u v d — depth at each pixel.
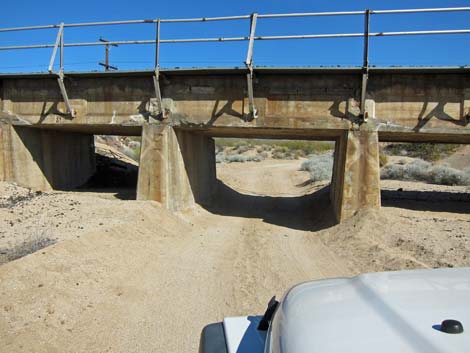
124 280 7.83
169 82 15.41
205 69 14.45
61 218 11.66
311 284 3.02
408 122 13.71
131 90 15.91
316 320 2.32
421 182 24.80
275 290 7.71
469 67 12.91
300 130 15.08
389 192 19.42
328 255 10.41
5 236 9.48
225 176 30.70
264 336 3.16
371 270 8.63
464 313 2.23
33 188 17.75
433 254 8.83
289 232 13.85
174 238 11.95
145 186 15.46
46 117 16.95
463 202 16.73
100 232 9.73
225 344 3.23
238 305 6.93
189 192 17.45
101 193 18.91
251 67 13.95
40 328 5.62
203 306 6.88
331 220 14.87
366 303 2.45
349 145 14.02
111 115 16.09
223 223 15.42
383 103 13.86
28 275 6.62
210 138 21.59
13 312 5.74
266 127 14.74
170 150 15.52
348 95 14.10
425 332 2.01
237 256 10.25
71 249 8.10
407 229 11.22
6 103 17.39
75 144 22.16
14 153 17.56
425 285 2.69
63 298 6.44
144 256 9.48
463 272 2.98
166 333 5.88
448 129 13.52
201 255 10.20
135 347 5.47
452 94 13.50
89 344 5.50
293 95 14.51
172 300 7.12
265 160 47.97
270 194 25.19
